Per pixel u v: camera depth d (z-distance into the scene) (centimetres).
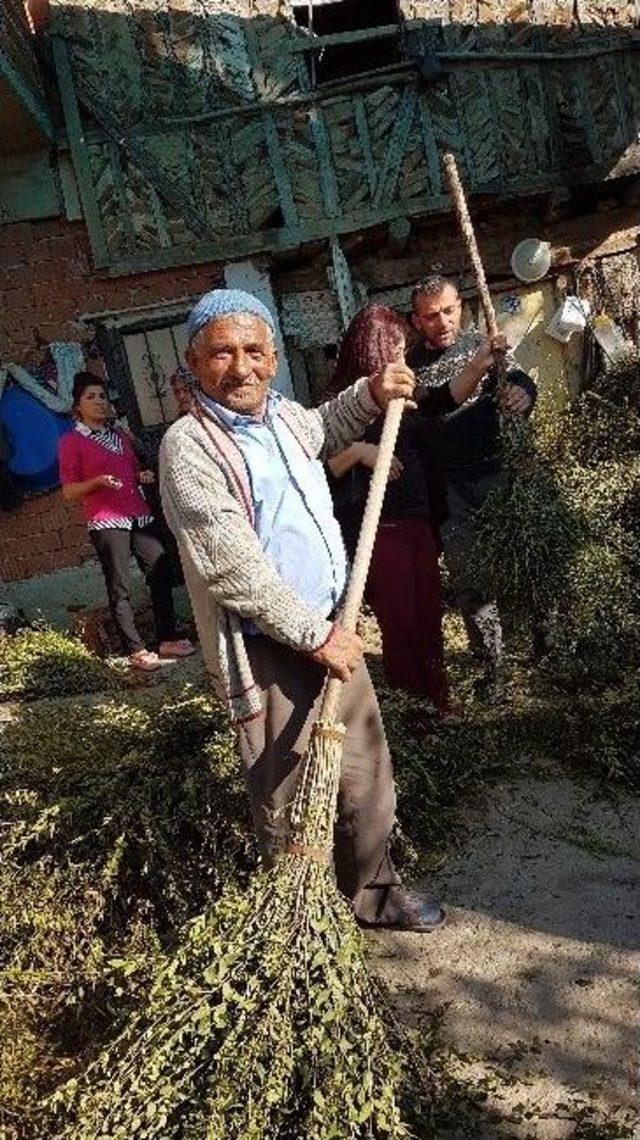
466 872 332
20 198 729
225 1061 204
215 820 314
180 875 306
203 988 217
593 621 396
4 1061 249
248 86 723
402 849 338
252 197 733
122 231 731
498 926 304
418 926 304
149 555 621
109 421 625
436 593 393
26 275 740
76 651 609
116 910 306
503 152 750
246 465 247
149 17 711
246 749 258
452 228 781
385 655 393
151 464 755
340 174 739
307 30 724
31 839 317
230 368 246
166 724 344
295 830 233
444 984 283
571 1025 264
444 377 411
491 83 745
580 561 392
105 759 342
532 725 398
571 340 805
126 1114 204
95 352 750
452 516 426
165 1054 209
